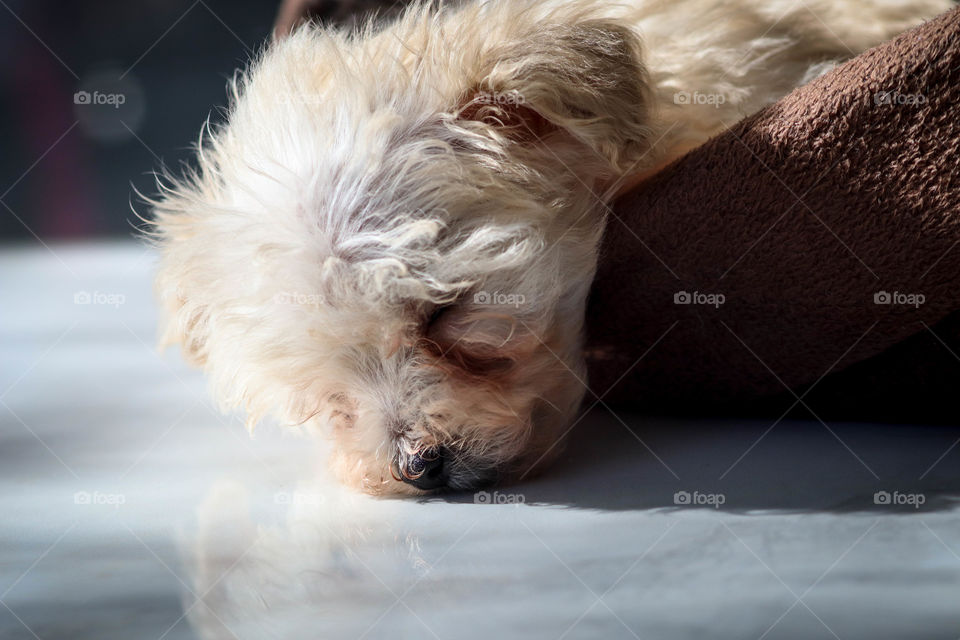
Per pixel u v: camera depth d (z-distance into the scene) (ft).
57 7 27.20
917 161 4.99
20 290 15.96
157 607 3.61
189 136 26.55
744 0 6.57
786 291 5.47
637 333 6.11
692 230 5.53
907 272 5.19
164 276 6.42
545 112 5.29
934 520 4.18
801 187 5.20
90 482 5.74
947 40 4.91
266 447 6.65
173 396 8.57
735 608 3.31
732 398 6.24
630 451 5.74
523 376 5.34
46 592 3.81
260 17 26.68
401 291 5.02
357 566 4.01
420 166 5.26
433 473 5.24
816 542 3.96
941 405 5.83
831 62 6.48
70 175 26.12
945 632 3.07
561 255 5.42
